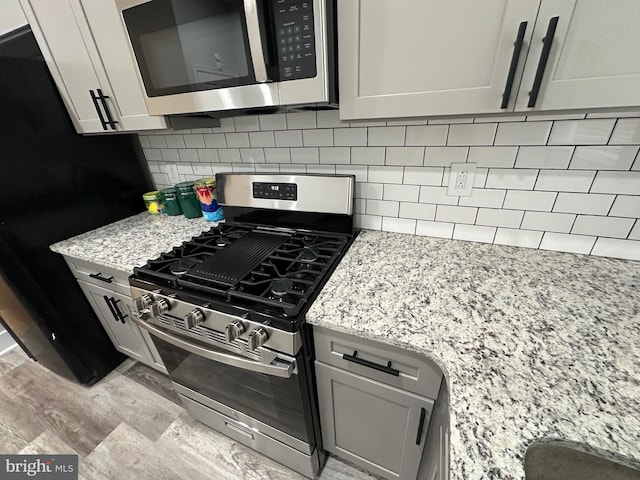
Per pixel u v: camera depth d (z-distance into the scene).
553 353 0.59
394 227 1.19
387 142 1.05
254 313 0.76
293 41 0.68
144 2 0.80
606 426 0.45
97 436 1.35
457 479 0.39
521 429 0.45
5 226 1.15
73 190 1.36
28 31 1.13
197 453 1.27
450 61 0.63
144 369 1.72
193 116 1.13
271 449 1.14
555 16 0.53
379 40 0.67
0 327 1.85
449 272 0.90
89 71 1.09
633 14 0.49
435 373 0.69
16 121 1.14
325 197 1.13
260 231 1.27
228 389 1.06
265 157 1.31
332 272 0.92
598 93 0.56
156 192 1.60
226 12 0.72
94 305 1.48
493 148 0.92
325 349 0.82
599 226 0.89
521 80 0.60
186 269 0.95
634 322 0.67
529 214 0.96
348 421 0.96
